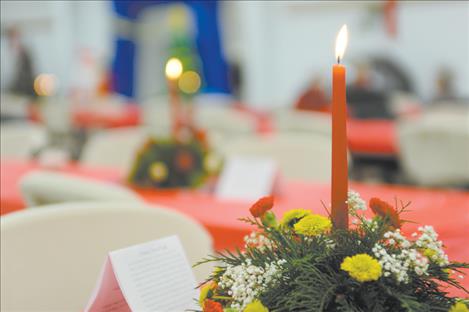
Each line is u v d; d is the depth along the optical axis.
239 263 0.80
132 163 2.50
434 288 0.76
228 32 9.52
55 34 11.52
